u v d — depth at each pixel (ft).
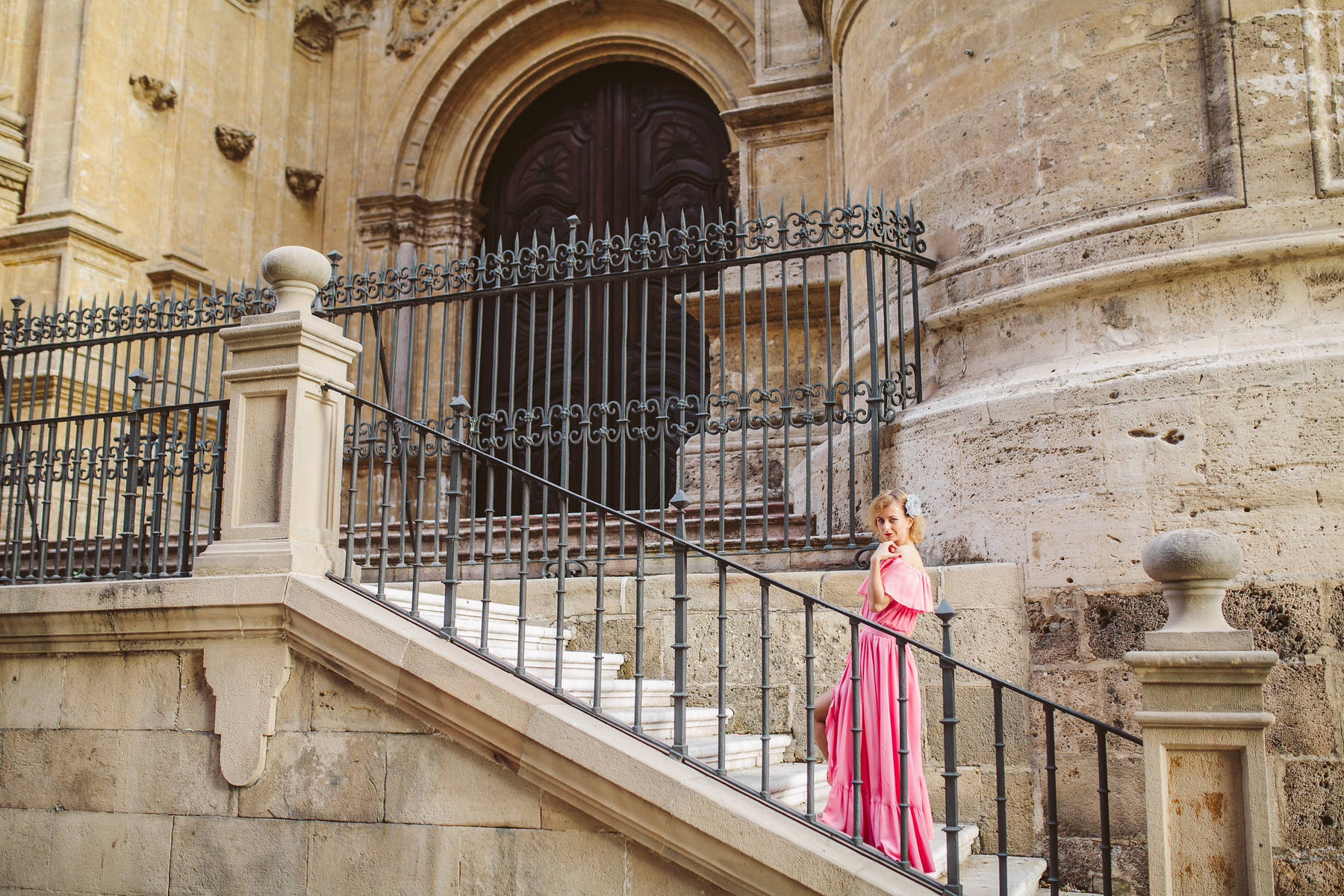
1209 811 13.34
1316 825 17.79
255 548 18.28
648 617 22.00
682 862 14.33
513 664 18.47
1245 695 13.39
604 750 14.79
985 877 16.75
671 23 45.91
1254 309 20.63
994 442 21.71
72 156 41.11
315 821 16.92
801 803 17.51
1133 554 19.80
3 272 40.83
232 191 46.75
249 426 19.04
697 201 45.85
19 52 43.37
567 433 23.06
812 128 38.75
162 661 18.61
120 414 22.41
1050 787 13.92
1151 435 20.08
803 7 37.50
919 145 26.22
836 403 22.49
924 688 20.36
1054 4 23.70
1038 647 20.13
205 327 26.37
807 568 21.52
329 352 19.54
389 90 49.01
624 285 23.52
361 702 16.96
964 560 21.76
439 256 47.80
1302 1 21.21
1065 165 23.08
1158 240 21.47
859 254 28.76
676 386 43.60
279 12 49.39
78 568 29.40
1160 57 22.30
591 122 48.29
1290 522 18.84
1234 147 21.11
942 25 25.95
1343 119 20.85
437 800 16.16
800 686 20.76
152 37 44.50
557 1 46.55
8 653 19.84
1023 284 22.98
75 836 18.61
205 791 17.80
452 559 17.19
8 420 26.48
